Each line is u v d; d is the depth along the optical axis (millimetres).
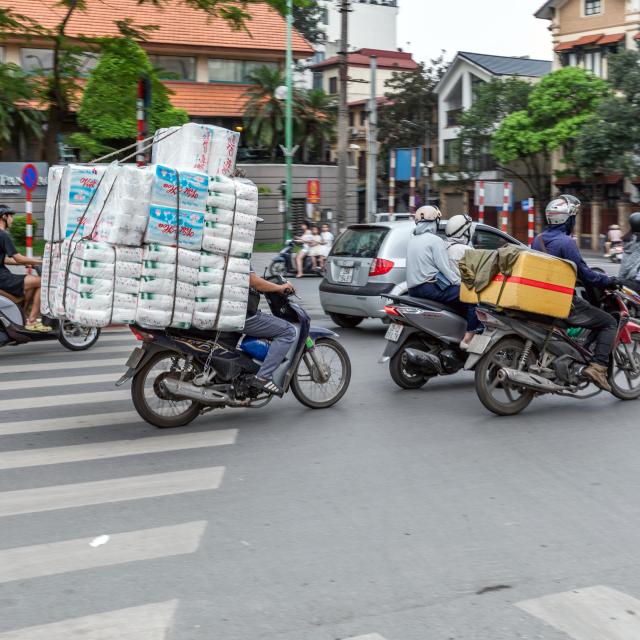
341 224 26359
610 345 7664
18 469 5812
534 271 7137
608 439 6695
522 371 7430
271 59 42938
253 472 5781
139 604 3752
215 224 6590
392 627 3547
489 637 3467
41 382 8773
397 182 56469
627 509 5074
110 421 7180
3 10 16875
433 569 4160
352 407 7801
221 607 3725
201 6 16594
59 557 4289
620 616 3662
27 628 3525
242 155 44000
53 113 19297
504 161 43062
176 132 6777
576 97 41125
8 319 9672
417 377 8680
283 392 7195
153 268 6418
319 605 3752
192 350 6773
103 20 37312
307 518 4883
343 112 26109
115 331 12594
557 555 4352
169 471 5789
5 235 9805
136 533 4625
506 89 43625
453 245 8500
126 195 6246
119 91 18375
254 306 7020
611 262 33906
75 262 6414
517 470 5859
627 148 37844
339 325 13242
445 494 5336
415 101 55188
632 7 42875
